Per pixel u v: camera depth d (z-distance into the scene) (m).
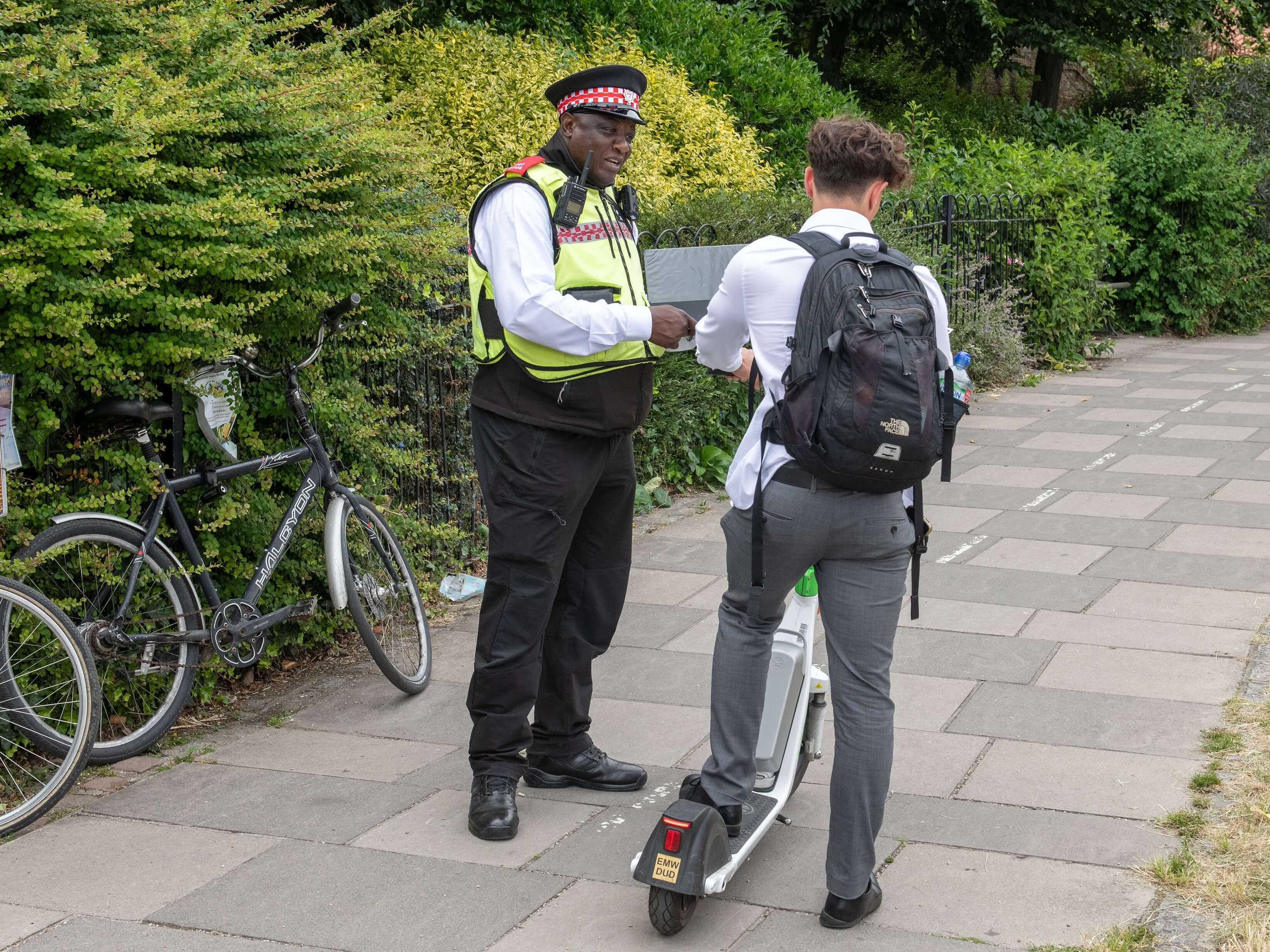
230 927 2.86
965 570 5.53
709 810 2.77
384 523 4.44
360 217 4.28
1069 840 3.20
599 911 2.93
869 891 2.86
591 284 3.15
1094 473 7.24
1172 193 12.62
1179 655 4.45
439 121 8.29
